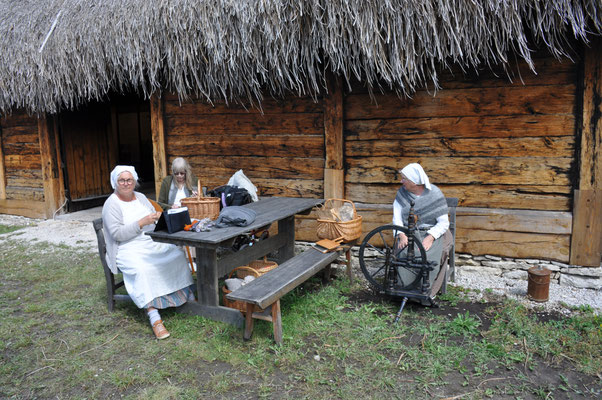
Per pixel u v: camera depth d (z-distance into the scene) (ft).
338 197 16.72
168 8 15.52
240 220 11.80
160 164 19.83
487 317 12.00
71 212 26.20
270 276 10.96
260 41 14.42
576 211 13.88
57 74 19.19
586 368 9.47
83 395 8.96
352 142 16.44
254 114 17.93
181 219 11.44
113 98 35.09
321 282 14.78
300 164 17.43
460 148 15.07
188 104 19.08
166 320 12.07
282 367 9.72
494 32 12.35
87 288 14.74
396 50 12.89
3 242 20.97
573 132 13.80
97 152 28.02
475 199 15.11
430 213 12.55
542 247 14.47
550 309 12.41
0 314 12.71
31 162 25.50
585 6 11.64
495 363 9.82
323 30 13.46
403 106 15.56
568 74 13.62
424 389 8.90
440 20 12.63
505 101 14.38
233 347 10.61
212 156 18.98
